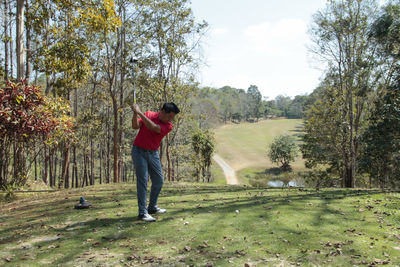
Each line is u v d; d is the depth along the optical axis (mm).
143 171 4590
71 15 12695
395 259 3061
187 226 4305
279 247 3439
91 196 7441
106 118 26500
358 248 3381
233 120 135125
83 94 29172
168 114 4480
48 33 13641
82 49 12664
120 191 8391
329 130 26281
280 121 132125
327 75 24766
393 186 24766
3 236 4160
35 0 12711
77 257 3273
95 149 36406
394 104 20172
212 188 9305
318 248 3398
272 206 5508
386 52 21078
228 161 69625
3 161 9734
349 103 24734
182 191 8250
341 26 23094
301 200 6074
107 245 3625
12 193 9070
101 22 12602
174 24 21000
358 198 6289
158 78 21500
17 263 3139
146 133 4500
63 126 10383
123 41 19641
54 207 6199
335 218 4656
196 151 36250
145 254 3320
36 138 10055
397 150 20609
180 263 3068
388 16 19828
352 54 23359
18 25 11641
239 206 5598
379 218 4633
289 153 60562
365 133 22328
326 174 31594
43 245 3689
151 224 4434
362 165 24031
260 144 86125
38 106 9445
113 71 19031
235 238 3773
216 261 3092
